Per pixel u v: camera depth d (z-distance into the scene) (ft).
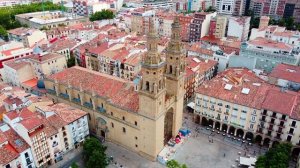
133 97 333.01
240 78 401.90
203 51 568.41
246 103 345.72
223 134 376.27
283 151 299.99
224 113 366.63
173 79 328.70
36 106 338.54
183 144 357.20
